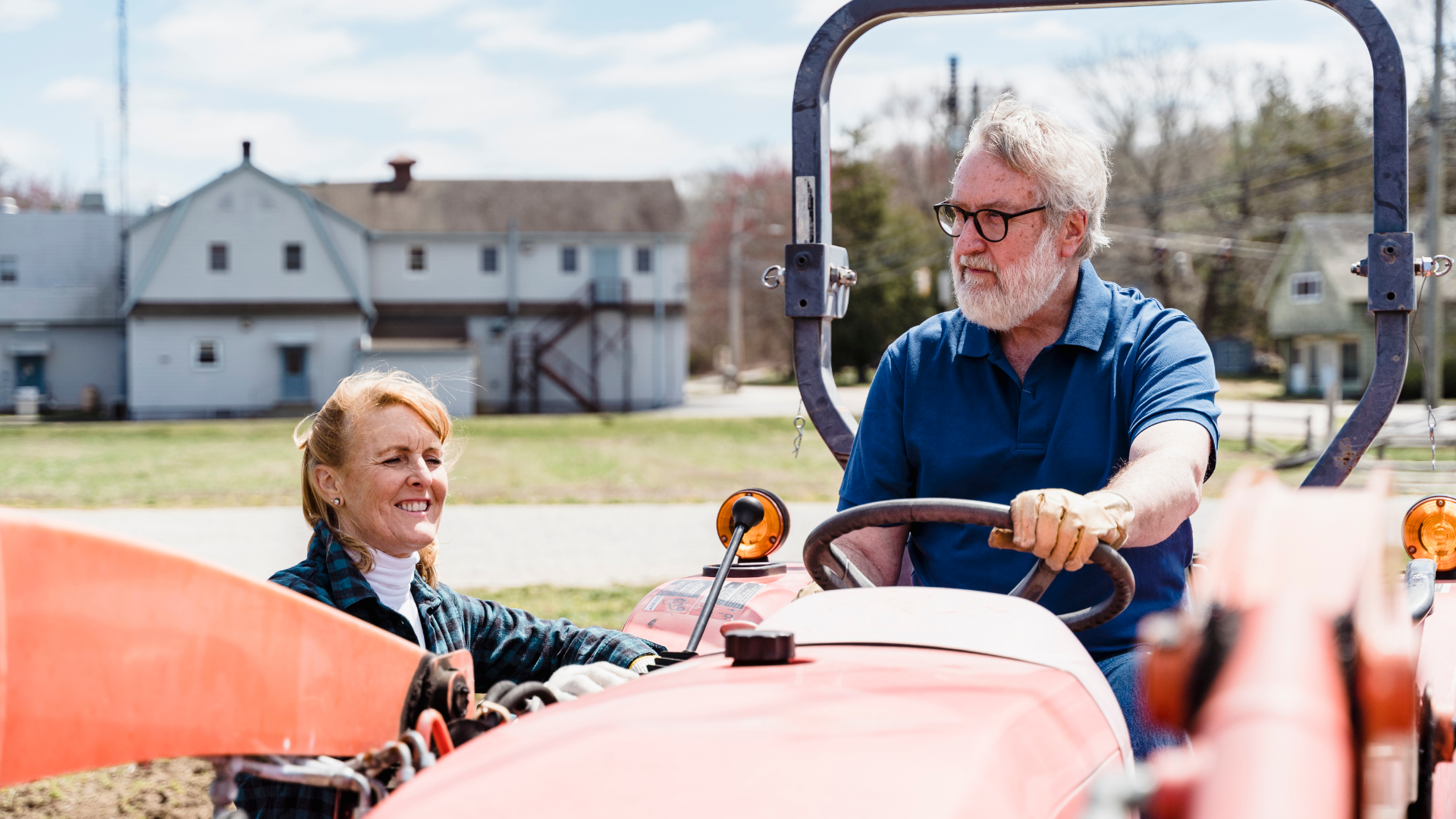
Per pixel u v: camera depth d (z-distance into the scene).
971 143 2.55
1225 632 0.75
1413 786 1.29
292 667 1.41
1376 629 0.77
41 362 50.22
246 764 1.38
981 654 1.54
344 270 45.91
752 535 2.92
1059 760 1.30
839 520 2.00
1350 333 48.59
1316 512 0.81
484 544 12.05
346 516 2.26
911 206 67.62
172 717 1.26
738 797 1.07
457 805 1.10
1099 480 2.47
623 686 1.50
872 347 61.19
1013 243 2.46
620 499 16.83
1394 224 2.69
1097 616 1.89
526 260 48.50
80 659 1.17
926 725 1.23
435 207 48.84
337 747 1.47
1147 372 2.42
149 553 1.23
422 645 2.25
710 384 74.31
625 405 48.94
